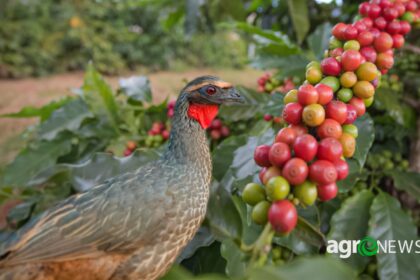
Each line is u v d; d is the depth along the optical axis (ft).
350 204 1.73
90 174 1.77
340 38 1.29
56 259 1.24
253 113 2.05
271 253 1.41
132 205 1.28
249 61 2.58
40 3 10.16
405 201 2.05
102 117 2.31
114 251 1.27
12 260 1.23
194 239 1.55
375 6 1.35
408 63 2.14
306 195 0.95
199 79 1.48
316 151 0.97
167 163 1.43
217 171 1.77
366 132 1.54
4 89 8.36
